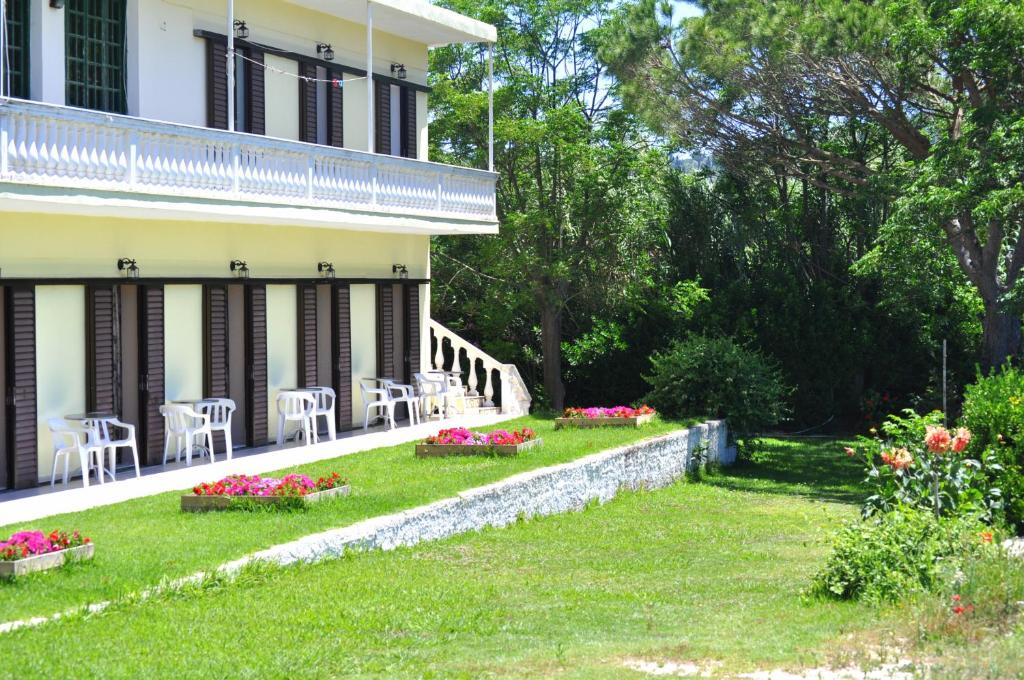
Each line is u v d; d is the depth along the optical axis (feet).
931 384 104.99
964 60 73.72
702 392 82.89
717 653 27.32
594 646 28.76
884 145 102.58
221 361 63.52
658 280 107.96
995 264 84.17
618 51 89.40
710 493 67.72
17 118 45.32
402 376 81.46
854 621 30.76
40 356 52.95
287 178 60.49
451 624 31.65
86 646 27.40
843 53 78.59
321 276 72.18
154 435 58.65
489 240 101.30
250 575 35.42
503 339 113.29
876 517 41.75
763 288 107.55
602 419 75.82
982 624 28.94
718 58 83.05
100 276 55.77
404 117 81.41
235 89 65.82
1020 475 46.98
